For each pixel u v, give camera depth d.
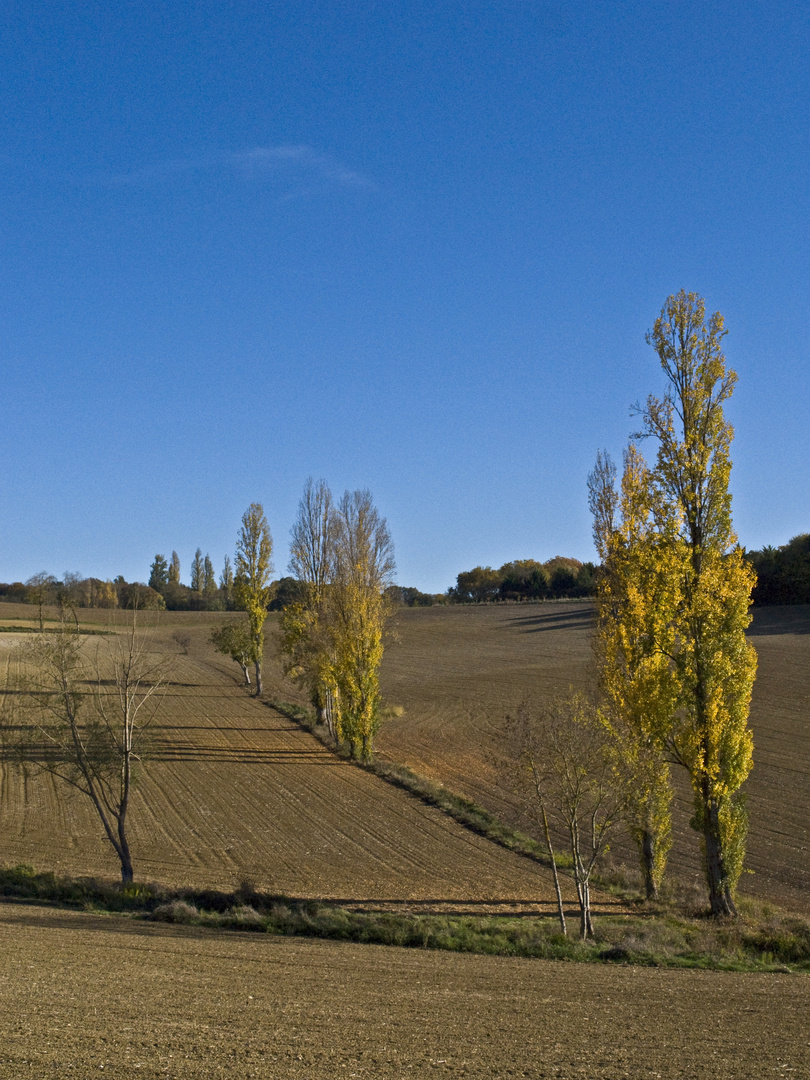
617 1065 10.53
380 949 20.20
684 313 27.56
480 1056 10.74
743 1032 12.41
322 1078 9.55
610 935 22.94
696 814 26.23
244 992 14.08
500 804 41.09
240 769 47.91
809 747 47.34
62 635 30.25
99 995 13.23
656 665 26.52
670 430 27.58
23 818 37.53
